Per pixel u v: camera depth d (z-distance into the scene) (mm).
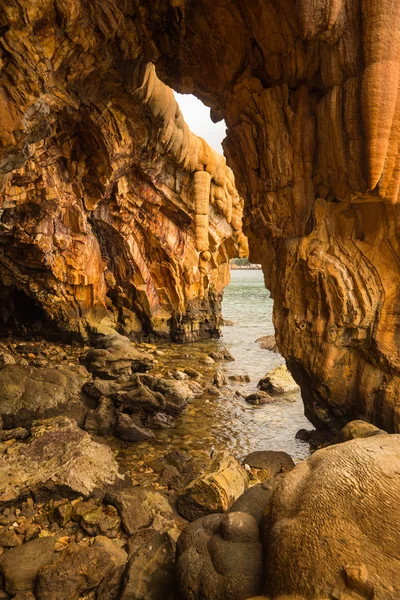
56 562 4484
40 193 12539
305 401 8703
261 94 7469
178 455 8289
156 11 6812
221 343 21203
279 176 7652
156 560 3719
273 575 2604
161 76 8562
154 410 10234
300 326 7938
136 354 12195
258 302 41875
